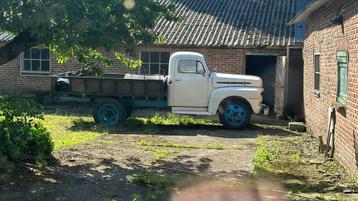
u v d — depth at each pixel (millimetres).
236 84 14891
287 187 8164
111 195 7383
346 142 9148
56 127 14219
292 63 17703
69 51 9891
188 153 10836
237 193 7727
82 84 15070
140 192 7617
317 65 13352
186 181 8211
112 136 12883
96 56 11008
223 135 13594
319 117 12484
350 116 8828
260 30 19688
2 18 7801
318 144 11930
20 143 8594
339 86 10102
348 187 8102
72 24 7797
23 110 8398
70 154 10156
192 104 14969
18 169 8438
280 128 15188
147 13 8453
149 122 15523
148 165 9492
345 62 9438
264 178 8719
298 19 15078
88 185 7867
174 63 14953
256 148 11547
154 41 9203
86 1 7914
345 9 9328
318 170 9375
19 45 8641
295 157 10500
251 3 22688
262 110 17875
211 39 19234
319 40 12633
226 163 9906
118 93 14984
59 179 8117
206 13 21578
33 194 7246
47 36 8031
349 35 8969
